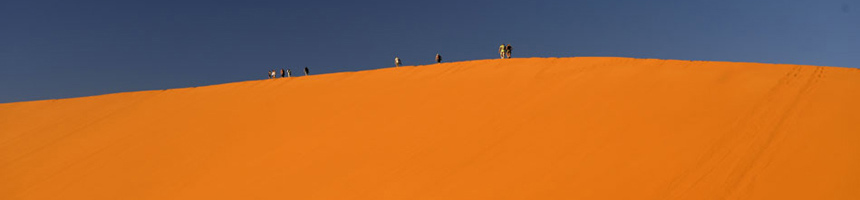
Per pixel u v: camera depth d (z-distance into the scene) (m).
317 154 18.38
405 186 15.17
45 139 25.95
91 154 22.83
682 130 15.06
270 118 23.00
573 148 15.23
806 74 18.58
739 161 13.29
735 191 12.31
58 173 21.42
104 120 27.27
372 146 18.05
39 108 31.22
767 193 12.09
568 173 14.12
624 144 14.90
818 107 15.38
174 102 28.23
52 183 20.52
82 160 22.34
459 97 20.83
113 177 20.00
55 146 24.73
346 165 17.09
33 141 26.00
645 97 17.59
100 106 29.80
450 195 14.31
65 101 32.00
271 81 29.80
